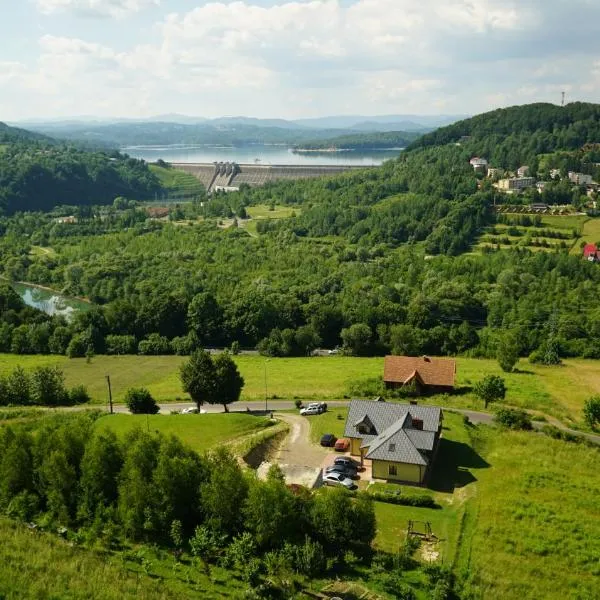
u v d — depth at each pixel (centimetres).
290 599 5409
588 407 10888
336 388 12988
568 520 7069
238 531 6238
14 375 12638
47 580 5375
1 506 6756
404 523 6931
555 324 17512
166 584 5506
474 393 12175
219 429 9694
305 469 8169
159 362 16200
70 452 6919
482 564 6188
